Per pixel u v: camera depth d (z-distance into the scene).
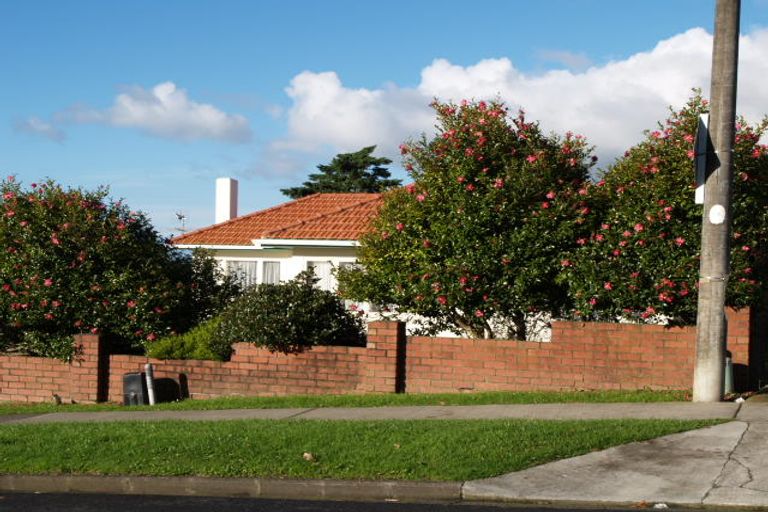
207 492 8.27
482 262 13.35
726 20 10.58
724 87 10.61
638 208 12.47
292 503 7.84
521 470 8.12
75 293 15.41
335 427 9.98
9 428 11.33
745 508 7.05
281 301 14.28
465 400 12.33
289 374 14.10
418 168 14.48
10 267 15.41
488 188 13.66
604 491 7.52
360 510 7.51
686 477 7.73
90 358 15.00
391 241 14.35
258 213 24.28
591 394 12.16
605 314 13.12
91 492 8.55
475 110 14.30
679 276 12.12
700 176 10.80
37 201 15.70
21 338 16.27
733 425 9.29
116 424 11.27
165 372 14.79
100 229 15.54
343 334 14.82
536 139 14.34
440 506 7.53
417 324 15.86
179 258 17.59
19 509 7.93
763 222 12.15
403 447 8.86
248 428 10.19
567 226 13.12
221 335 14.59
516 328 14.61
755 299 12.09
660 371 12.38
